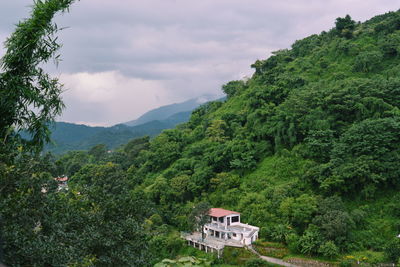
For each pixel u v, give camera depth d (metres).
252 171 53.84
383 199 41.00
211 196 52.53
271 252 38.62
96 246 13.10
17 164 10.22
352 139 43.50
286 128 53.38
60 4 12.26
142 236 15.87
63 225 11.09
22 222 9.66
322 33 95.00
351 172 40.72
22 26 11.91
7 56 11.81
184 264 20.72
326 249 35.34
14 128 12.16
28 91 11.88
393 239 35.78
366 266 33.16
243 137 59.47
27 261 9.32
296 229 40.44
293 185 45.81
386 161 40.97
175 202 55.62
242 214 46.59
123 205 16.12
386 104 47.09
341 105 49.66
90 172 54.16
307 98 54.38
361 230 38.34
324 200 40.62
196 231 48.31
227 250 40.72
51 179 11.40
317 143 47.12
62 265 9.49
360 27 86.25
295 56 91.75
